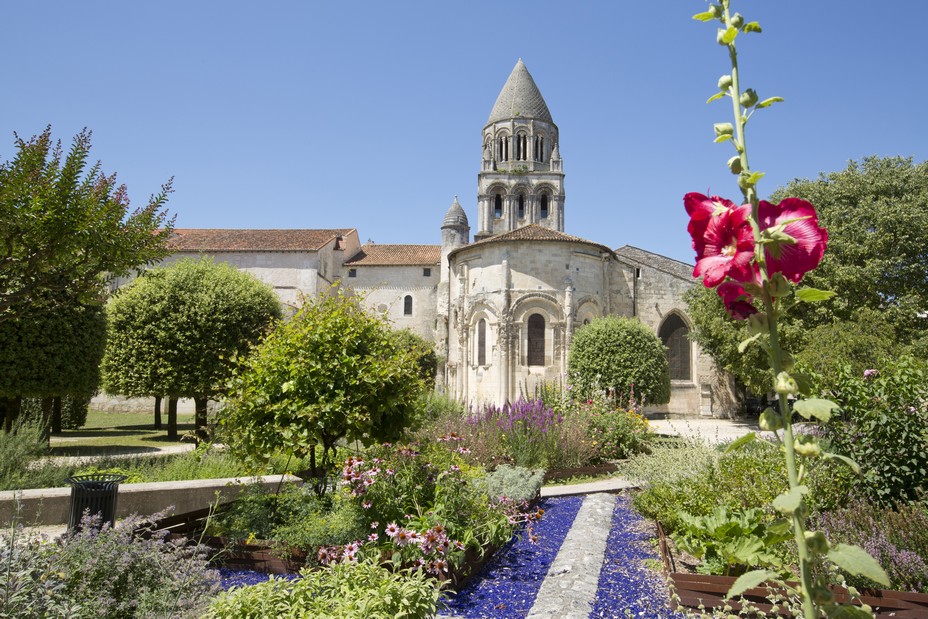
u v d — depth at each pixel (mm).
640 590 6574
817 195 28188
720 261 2328
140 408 44969
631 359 24500
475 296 33594
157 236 13281
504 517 8148
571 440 14977
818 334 22344
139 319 24547
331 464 9258
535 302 32281
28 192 11008
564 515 10617
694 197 2561
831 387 8305
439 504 7461
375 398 8477
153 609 4660
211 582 5621
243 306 25703
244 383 8562
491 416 15930
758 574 2273
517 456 13961
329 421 8141
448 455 9523
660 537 8016
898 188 26922
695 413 37562
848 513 6773
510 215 48656
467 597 6559
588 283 33375
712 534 6836
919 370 8055
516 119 49844
